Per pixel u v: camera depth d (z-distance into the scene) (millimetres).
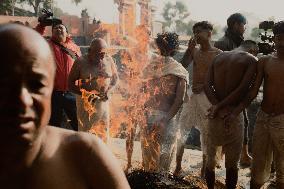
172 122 4512
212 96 4254
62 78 5461
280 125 4023
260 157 4250
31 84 667
